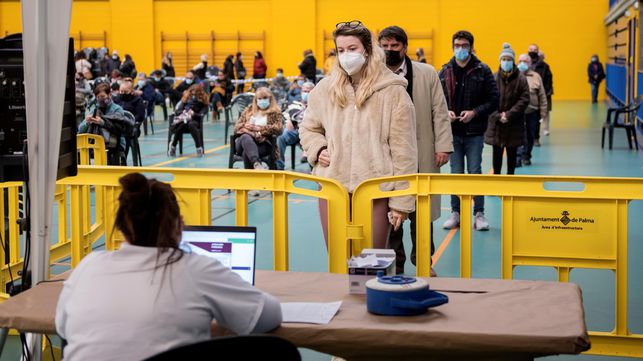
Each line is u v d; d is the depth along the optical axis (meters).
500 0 34.62
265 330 3.39
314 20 36.06
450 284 4.15
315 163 5.52
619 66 27.00
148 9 37.19
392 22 35.56
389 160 5.32
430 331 3.38
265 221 10.20
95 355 3.06
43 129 4.55
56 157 4.60
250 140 12.08
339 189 5.22
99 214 8.53
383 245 5.46
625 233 5.18
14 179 4.84
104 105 12.60
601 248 5.23
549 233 5.27
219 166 15.25
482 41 34.91
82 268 3.25
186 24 37.38
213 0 37.16
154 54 37.53
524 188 5.26
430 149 6.55
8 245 6.64
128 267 3.18
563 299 3.86
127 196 3.23
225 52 37.28
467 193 5.32
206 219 5.45
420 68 6.50
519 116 10.40
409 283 3.67
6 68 4.79
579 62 34.44
